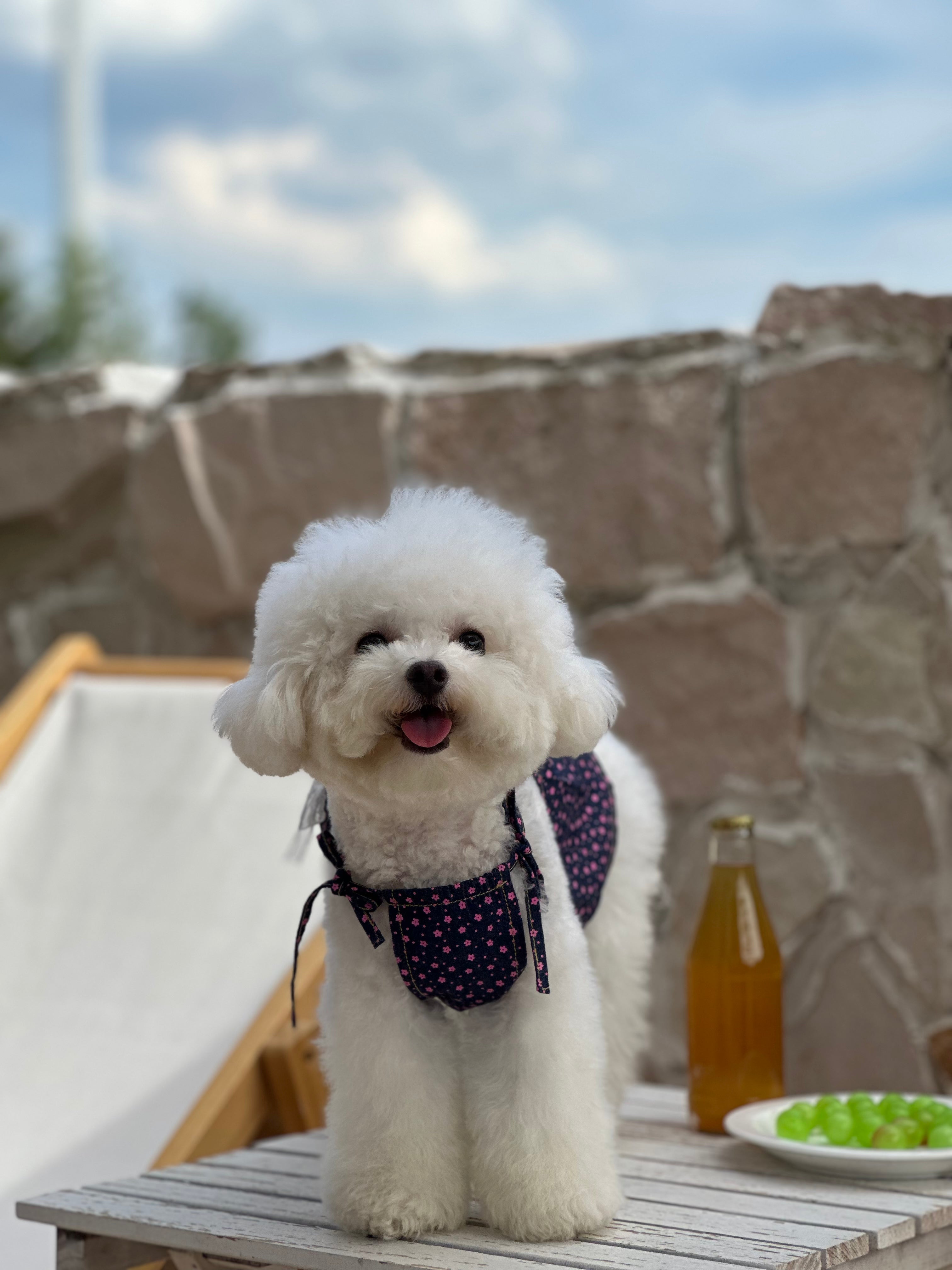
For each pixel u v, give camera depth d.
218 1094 1.15
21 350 4.75
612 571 1.49
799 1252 0.87
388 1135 0.90
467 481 1.55
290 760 0.88
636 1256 0.86
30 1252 1.14
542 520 1.52
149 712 1.54
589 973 0.93
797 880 1.40
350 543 0.88
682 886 1.45
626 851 1.10
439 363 1.61
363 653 0.86
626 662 1.48
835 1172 1.03
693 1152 1.10
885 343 1.40
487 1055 0.91
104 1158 1.18
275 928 1.33
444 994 0.91
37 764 1.52
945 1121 1.05
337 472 1.61
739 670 1.43
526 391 1.53
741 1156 1.09
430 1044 0.92
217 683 1.55
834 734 1.40
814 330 1.43
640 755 1.47
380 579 0.85
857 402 1.39
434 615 0.86
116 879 1.41
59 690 1.59
